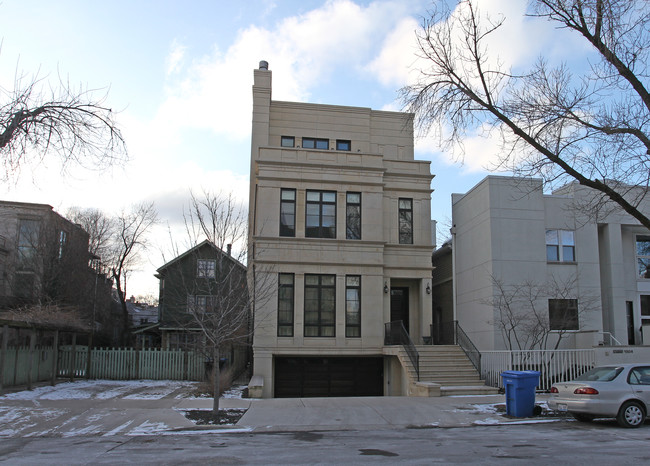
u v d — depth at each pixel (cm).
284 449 887
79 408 1361
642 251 2372
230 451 868
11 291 2781
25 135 965
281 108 2547
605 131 1127
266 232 2178
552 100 1180
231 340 1806
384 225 2319
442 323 2477
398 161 2378
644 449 862
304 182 2244
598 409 1103
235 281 1531
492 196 2164
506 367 1777
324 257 2197
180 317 3014
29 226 2909
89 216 3969
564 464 746
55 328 1844
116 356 2241
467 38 1255
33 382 1920
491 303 2072
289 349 2117
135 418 1233
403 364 1944
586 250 2205
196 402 1494
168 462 776
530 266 2136
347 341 2159
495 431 1090
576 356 1791
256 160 2216
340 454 837
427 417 1270
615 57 1088
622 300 2206
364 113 2589
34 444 952
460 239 2472
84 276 3022
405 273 2294
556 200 2216
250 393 1659
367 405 1446
